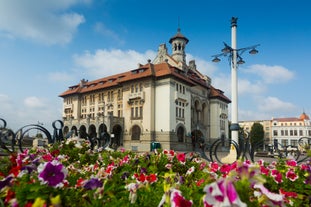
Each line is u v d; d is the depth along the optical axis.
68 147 6.86
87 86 57.59
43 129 7.48
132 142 43.72
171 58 52.53
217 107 55.91
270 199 1.90
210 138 54.59
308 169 3.56
